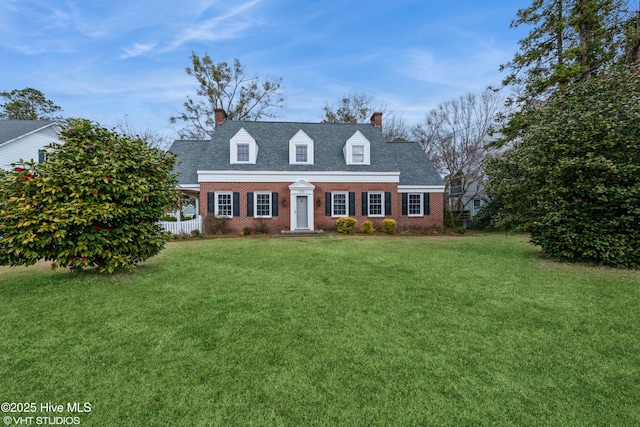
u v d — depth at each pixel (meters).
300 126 19.52
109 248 6.07
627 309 4.44
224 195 16.33
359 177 17.31
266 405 2.36
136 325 3.84
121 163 6.05
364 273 6.62
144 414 2.25
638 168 6.66
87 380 2.67
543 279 6.12
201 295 5.04
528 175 8.47
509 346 3.32
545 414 2.27
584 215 7.38
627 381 2.68
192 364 2.93
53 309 4.37
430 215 18.36
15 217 5.21
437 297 5.00
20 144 18.20
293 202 16.64
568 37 14.84
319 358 3.05
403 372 2.81
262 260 8.05
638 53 12.20
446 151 26.00
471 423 2.18
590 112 7.16
